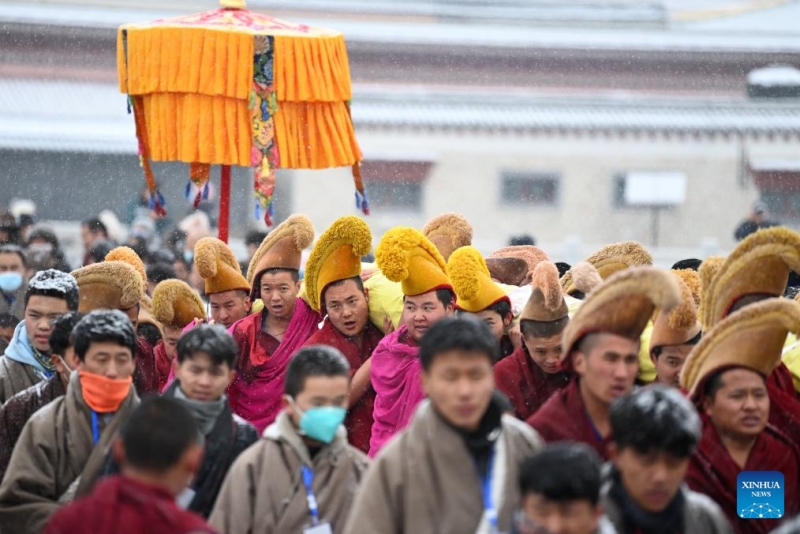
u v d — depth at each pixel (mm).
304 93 15133
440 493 8922
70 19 87562
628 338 10023
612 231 82062
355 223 14453
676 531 8922
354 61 92438
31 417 11516
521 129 81562
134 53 15070
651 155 82688
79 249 66875
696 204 82000
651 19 102875
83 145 76688
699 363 11039
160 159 15016
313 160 15477
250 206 71062
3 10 87562
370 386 14312
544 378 12734
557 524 8008
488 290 13617
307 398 10078
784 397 11750
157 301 15055
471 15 101500
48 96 85438
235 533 9961
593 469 8047
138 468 8469
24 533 11148
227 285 15758
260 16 15961
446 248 16422
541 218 82125
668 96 94000
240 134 14961
